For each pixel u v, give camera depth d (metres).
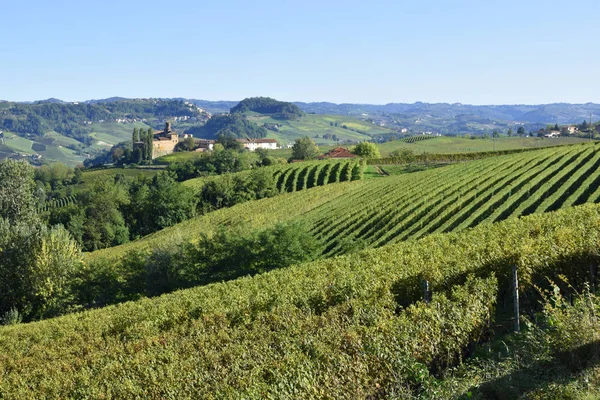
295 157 167.75
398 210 59.00
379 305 17.28
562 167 62.69
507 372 11.55
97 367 19.61
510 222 31.30
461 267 19.77
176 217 100.06
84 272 52.66
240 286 29.55
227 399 11.81
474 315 14.97
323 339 14.49
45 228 54.19
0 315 50.81
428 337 13.66
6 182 74.06
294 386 11.73
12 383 20.95
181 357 17.00
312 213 71.38
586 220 26.02
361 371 12.33
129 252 57.56
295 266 33.75
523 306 18.23
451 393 11.12
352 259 30.47
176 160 193.62
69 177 178.12
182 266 51.59
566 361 11.44
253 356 14.95
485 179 64.00
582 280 18.75
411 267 21.53
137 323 26.12
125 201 105.50
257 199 97.81
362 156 142.38
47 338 29.80
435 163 104.62
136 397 14.52
